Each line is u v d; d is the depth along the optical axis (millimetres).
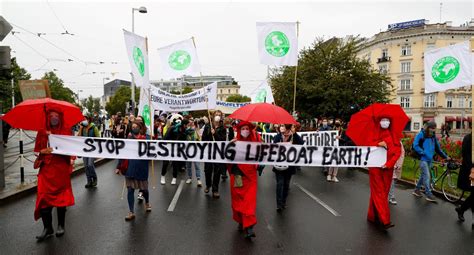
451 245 5348
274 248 5113
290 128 7352
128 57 7215
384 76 27484
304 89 25016
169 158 6234
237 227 6020
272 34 10133
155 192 8570
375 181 6133
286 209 7262
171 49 9703
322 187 9617
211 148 6203
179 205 7371
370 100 25500
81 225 5957
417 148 8227
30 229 5684
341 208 7383
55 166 5312
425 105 60375
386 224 5879
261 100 15148
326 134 10789
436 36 58219
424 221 6574
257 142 6219
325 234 5754
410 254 4980
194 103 11375
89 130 8906
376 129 6312
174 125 9195
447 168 8539
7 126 18641
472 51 6832
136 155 6211
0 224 5914
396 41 61594
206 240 5379
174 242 5270
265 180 10617
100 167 12797
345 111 24922
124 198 7879
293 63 10109
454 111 60156
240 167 5559
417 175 10977
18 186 8297
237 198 5621
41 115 5625
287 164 6293
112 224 6039
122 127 11797
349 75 25766
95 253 4797
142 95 9055
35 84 7039
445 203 7992
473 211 6438
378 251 5070
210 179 8578
